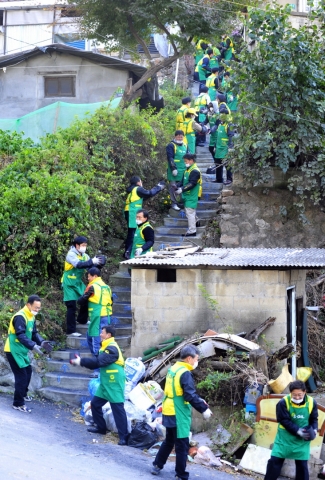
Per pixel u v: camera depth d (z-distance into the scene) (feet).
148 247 57.98
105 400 43.27
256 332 48.39
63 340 55.31
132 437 42.68
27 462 34.65
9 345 45.21
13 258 56.90
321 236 64.90
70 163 64.75
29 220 57.93
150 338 50.85
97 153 67.77
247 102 63.72
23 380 45.37
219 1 79.97
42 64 85.87
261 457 41.78
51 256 58.44
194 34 82.07
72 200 59.36
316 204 64.34
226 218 65.82
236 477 40.42
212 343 45.68
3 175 62.59
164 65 83.61
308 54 62.85
